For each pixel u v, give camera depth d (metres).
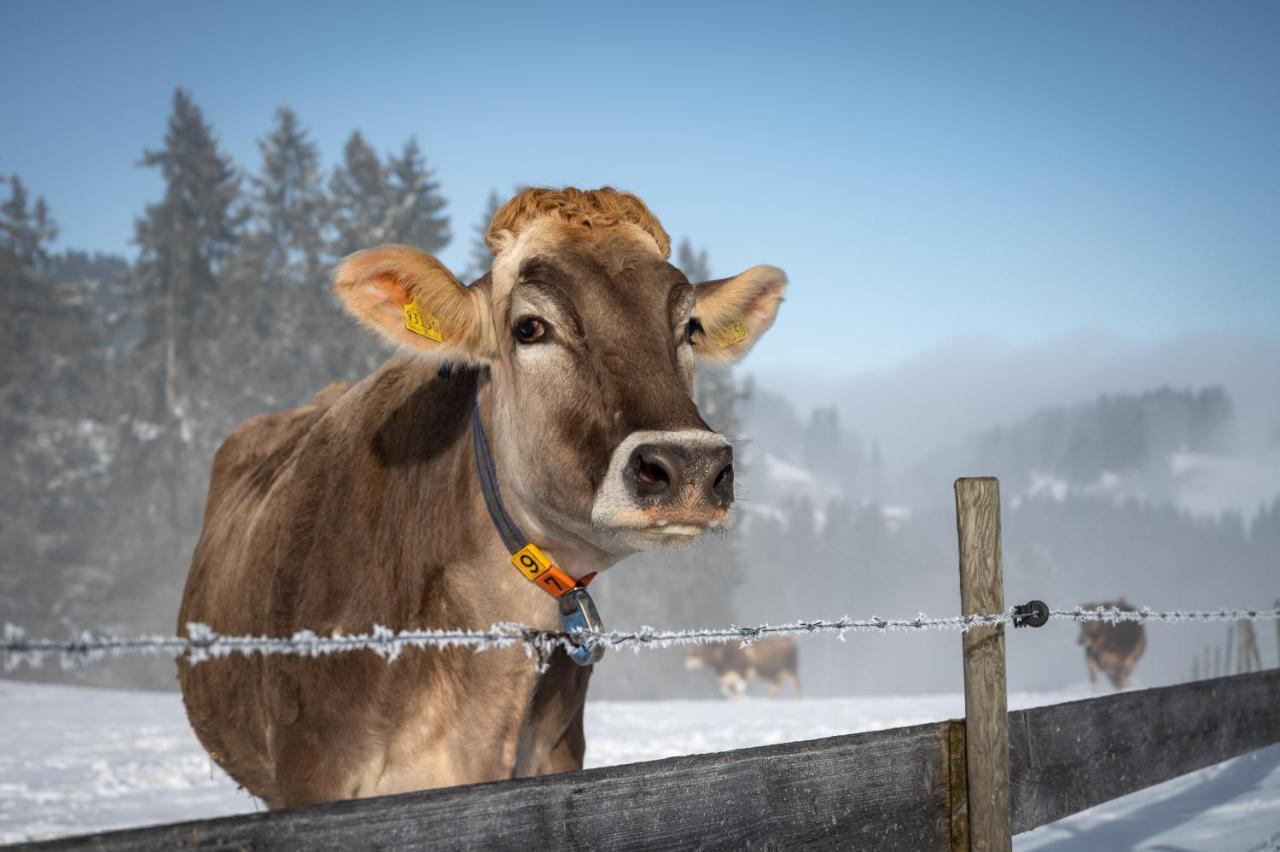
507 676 3.16
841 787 2.60
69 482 58.59
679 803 2.22
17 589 49.38
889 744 2.76
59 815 7.41
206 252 87.56
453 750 3.23
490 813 1.93
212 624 4.23
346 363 68.75
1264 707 5.04
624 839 2.12
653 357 2.93
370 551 3.40
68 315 74.44
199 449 64.75
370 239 73.50
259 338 80.31
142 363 78.12
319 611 3.43
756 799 2.38
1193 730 4.34
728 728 12.84
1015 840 5.32
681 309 3.11
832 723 13.38
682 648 54.69
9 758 10.48
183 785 8.88
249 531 4.07
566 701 3.46
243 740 3.98
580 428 2.90
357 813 1.78
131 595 51.03
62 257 191.38
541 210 3.24
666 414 2.80
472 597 3.22
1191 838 5.09
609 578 57.00
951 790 2.95
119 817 7.38
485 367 3.32
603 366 2.92
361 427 3.65
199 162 87.94
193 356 79.31
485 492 3.19
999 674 3.01
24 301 71.94
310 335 72.31
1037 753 3.28
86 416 72.56
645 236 3.23
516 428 3.07
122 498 58.53
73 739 12.21
